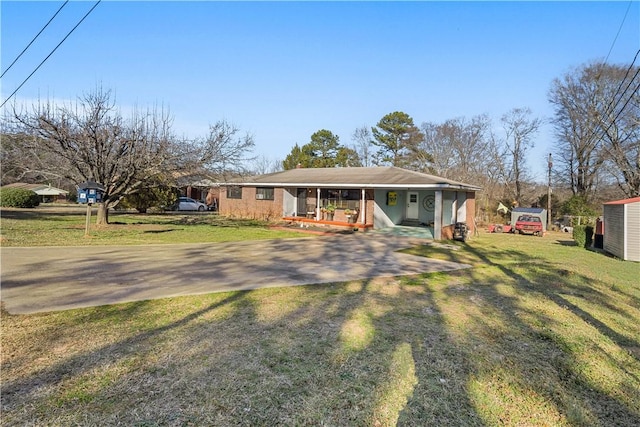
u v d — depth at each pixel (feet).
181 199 98.63
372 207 55.36
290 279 21.68
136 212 81.56
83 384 8.89
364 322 14.19
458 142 111.24
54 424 7.26
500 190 106.42
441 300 17.88
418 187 47.70
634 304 18.69
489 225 74.13
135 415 7.70
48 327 12.62
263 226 57.36
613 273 28.12
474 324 14.48
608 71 75.87
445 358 11.23
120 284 19.25
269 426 7.54
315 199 63.26
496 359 11.27
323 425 7.66
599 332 14.14
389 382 9.61
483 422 8.01
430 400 8.82
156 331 12.57
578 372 10.66
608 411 8.64
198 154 46.75
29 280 19.51
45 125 38.45
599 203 88.38
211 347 11.39
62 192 116.78
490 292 19.97
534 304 17.76
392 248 38.01
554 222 88.48
